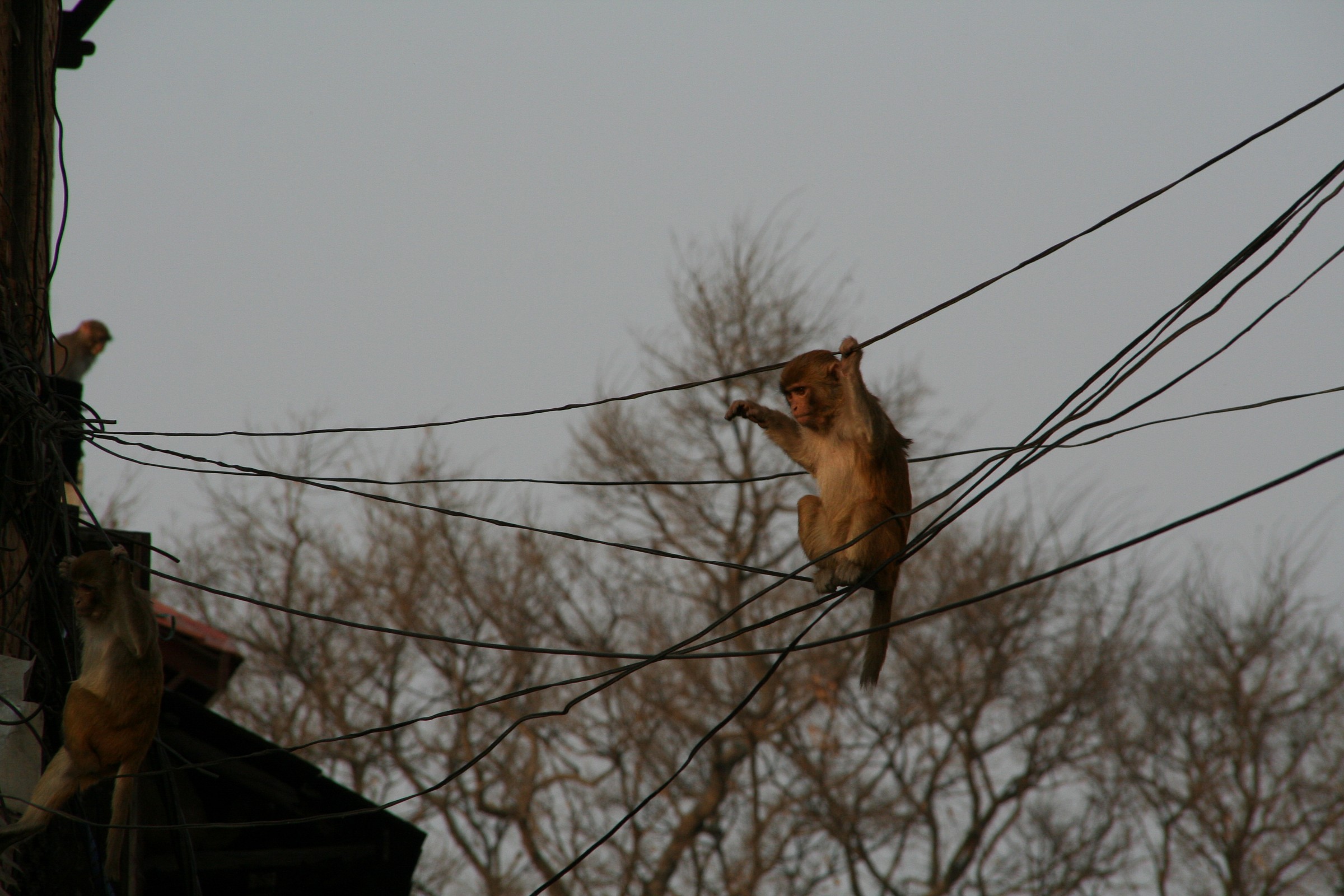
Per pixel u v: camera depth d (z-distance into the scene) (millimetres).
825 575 14562
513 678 54625
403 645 55219
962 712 53281
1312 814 53094
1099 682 53781
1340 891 50969
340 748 53594
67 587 15414
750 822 53125
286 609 13820
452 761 53938
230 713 54438
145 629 12672
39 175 17047
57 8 18969
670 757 53188
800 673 53469
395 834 20516
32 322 16016
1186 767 55875
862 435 14508
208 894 19969
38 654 14242
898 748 53938
